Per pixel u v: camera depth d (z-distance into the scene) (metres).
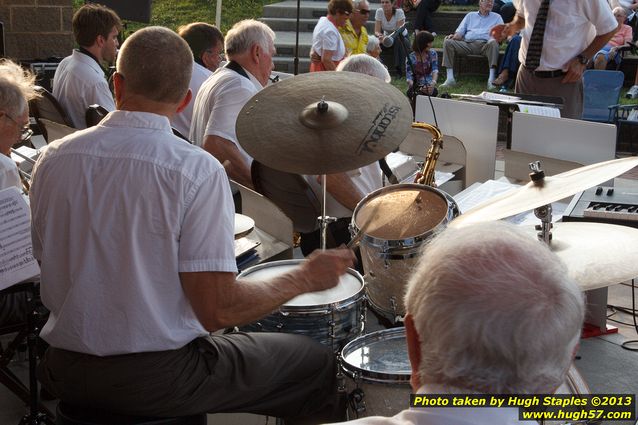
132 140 1.78
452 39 9.04
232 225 1.77
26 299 2.42
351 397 1.95
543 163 3.69
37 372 1.93
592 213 3.04
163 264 1.74
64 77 4.60
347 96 2.45
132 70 1.81
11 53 7.20
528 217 3.13
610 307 3.48
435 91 6.73
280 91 2.50
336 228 3.25
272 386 1.99
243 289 1.78
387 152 2.33
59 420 1.87
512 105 4.38
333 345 2.15
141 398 1.80
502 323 0.94
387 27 9.54
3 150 2.61
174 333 1.78
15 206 2.24
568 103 4.98
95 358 1.79
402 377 1.86
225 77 3.60
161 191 1.72
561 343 0.95
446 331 0.96
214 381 1.89
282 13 10.62
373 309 2.50
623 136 6.80
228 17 10.83
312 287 1.86
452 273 0.97
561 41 4.84
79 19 4.50
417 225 2.37
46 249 1.81
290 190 3.22
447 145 4.09
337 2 7.04
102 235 1.74
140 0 6.55
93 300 1.75
